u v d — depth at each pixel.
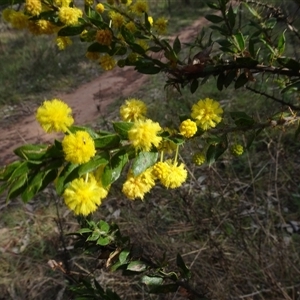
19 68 8.82
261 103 4.21
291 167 3.48
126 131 0.90
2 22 11.04
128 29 1.39
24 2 1.24
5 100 7.78
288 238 2.91
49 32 1.30
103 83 7.68
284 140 3.76
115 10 1.43
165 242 2.89
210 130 1.16
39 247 3.59
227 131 1.19
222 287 2.39
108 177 0.87
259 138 3.95
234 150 1.35
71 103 7.16
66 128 0.89
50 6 1.25
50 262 1.79
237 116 1.25
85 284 1.53
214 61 1.39
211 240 2.56
